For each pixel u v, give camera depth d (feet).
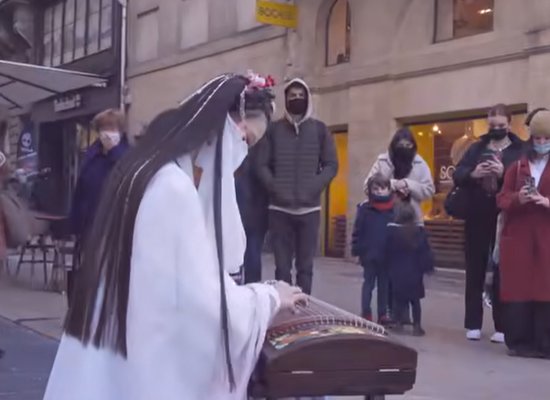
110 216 8.08
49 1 89.97
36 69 34.94
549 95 39.52
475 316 24.84
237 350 8.04
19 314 28.99
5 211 20.16
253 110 8.61
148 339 7.62
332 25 53.52
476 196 24.23
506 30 42.11
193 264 7.72
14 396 17.87
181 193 7.78
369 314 26.99
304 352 8.17
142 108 73.77
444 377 19.70
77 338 8.17
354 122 50.72
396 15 48.19
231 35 61.36
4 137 21.21
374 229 26.22
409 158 26.50
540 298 21.95
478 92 43.57
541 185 21.98
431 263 25.84
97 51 80.28
